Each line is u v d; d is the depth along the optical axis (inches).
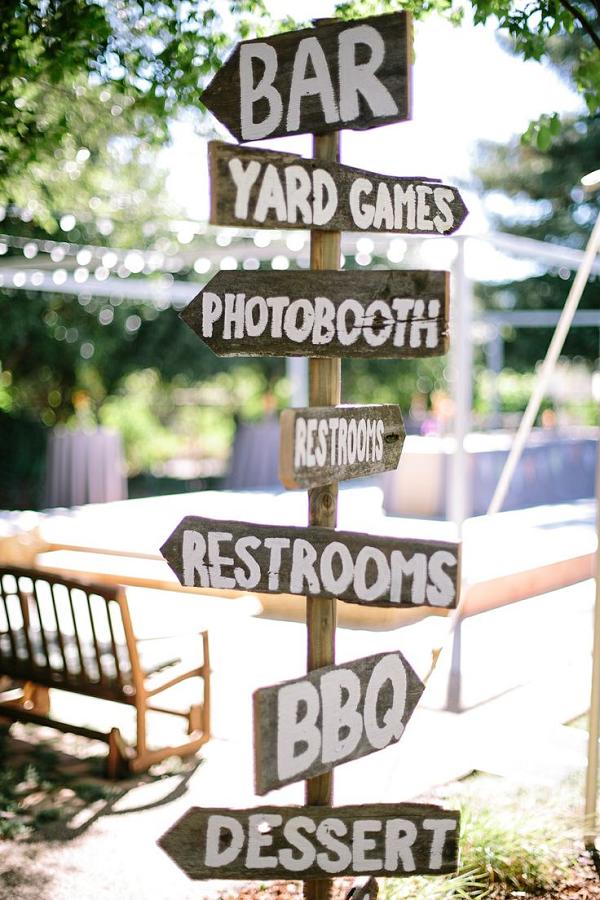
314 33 92.4
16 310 552.7
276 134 95.0
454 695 209.0
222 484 665.0
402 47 88.9
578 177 817.5
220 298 95.3
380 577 90.3
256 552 93.7
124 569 319.6
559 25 155.3
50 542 354.3
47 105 196.9
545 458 488.4
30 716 173.9
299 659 239.3
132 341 633.6
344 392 763.4
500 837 127.6
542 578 313.7
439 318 88.6
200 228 323.6
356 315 91.4
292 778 88.3
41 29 161.8
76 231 452.4
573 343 805.9
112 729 163.9
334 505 94.1
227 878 92.8
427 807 93.4
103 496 502.9
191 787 160.7
